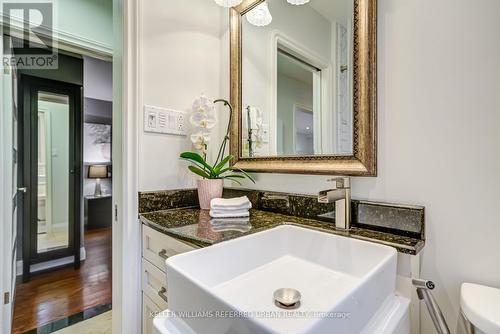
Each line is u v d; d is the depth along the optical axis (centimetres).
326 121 103
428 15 80
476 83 72
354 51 93
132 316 111
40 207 237
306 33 111
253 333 40
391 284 66
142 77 115
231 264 76
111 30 194
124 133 112
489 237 70
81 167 259
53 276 227
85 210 384
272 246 91
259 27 130
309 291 71
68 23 175
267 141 125
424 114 81
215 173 127
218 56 147
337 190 88
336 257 83
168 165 125
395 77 86
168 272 61
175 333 53
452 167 76
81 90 259
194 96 135
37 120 234
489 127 70
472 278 73
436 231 78
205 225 96
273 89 123
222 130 146
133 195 112
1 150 144
